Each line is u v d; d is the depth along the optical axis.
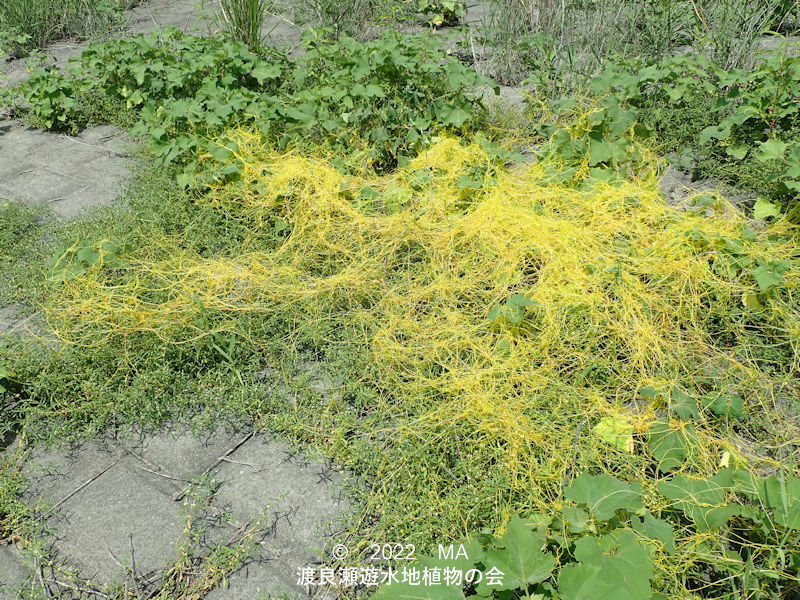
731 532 2.33
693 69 5.05
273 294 3.48
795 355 3.05
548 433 2.70
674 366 3.03
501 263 3.56
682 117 5.06
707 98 5.25
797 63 4.76
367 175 4.52
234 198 4.27
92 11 8.43
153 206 4.27
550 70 5.75
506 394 2.87
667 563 2.22
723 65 5.74
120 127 5.70
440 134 4.79
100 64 5.83
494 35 6.68
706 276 3.43
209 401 2.95
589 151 4.27
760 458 2.62
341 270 3.69
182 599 2.24
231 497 2.59
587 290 3.39
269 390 3.00
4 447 2.81
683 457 2.58
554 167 4.39
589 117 4.53
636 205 3.97
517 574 2.02
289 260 3.76
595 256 3.58
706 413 2.84
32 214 4.31
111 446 2.82
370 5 7.58
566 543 2.17
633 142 4.45
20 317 3.49
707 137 4.48
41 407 2.93
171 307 3.38
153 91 5.51
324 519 2.49
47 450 2.79
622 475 2.57
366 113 4.68
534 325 3.22
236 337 3.27
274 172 4.38
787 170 3.89
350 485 2.61
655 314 3.31
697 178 4.60
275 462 2.73
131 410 2.92
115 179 4.86
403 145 4.74
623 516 2.30
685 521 2.39
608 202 3.96
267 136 4.79
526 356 3.06
